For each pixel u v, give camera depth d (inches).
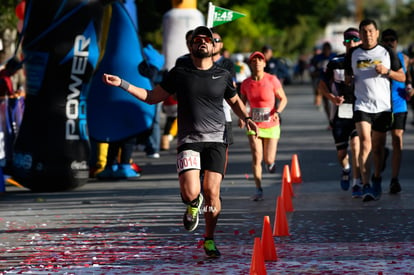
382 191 1112.8
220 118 715.4
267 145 1069.8
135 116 1347.2
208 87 707.4
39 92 1210.0
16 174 1220.5
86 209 1024.9
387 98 1009.5
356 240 795.4
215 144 711.7
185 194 700.0
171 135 1862.7
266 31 4640.8
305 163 1459.2
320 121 2497.5
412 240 791.7
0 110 1251.2
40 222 933.2
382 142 1029.2
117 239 822.5
